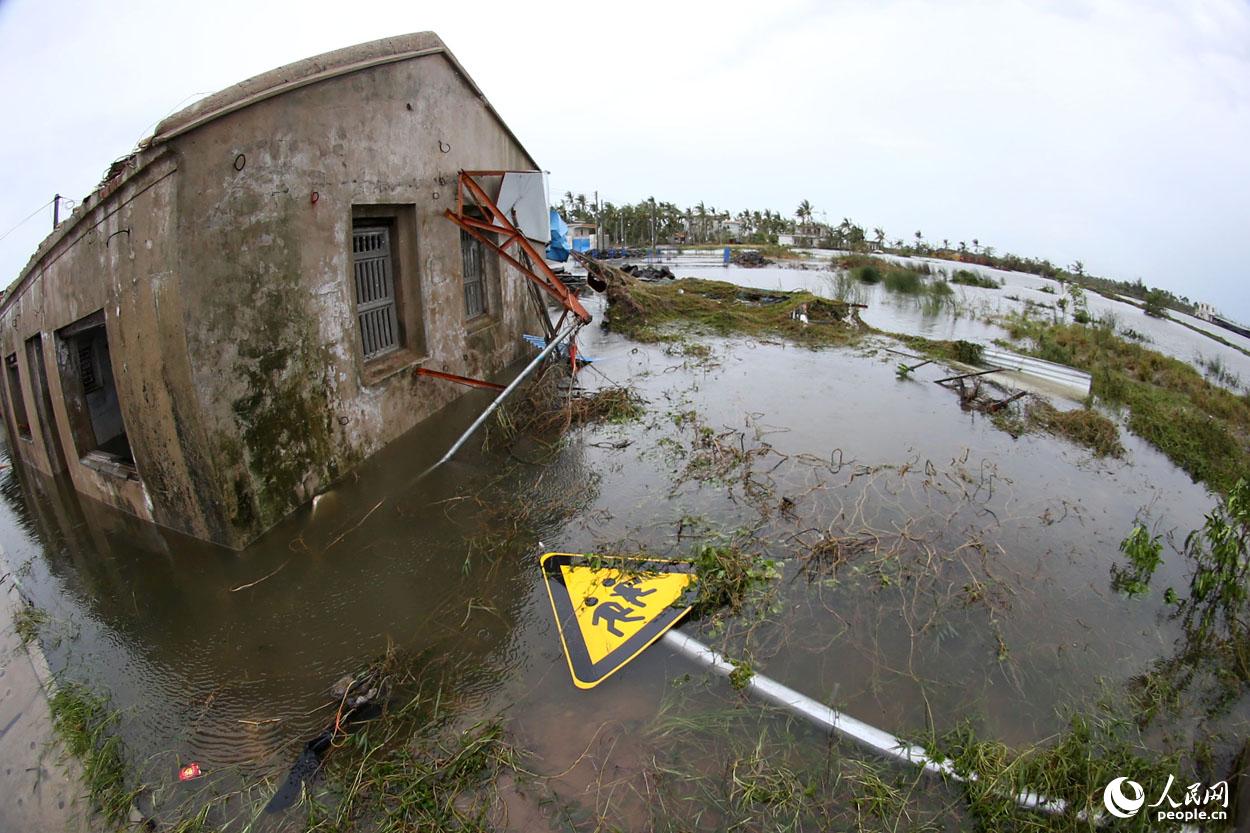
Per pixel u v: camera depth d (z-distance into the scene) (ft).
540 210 29.45
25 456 23.63
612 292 43.24
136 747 10.85
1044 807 9.30
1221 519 14.93
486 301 30.89
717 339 38.29
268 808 9.66
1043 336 38.24
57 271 17.66
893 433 22.57
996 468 19.85
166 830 9.36
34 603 14.87
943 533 16.11
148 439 16.28
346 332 19.58
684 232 180.65
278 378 16.96
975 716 10.87
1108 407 26.12
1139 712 11.02
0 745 11.03
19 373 21.89
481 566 15.38
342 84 18.56
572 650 12.50
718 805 9.36
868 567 14.70
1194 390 29.63
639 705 11.19
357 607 14.14
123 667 12.72
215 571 15.56
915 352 34.58
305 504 18.07
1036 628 12.89
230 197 15.08
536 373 29.27
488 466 20.70
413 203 22.72
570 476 19.84
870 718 10.83
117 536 17.44
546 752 10.31
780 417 24.26
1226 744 10.44
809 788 9.52
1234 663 12.14
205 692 12.00
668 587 14.05
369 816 9.38
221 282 15.03
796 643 12.50
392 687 11.76
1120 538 16.15
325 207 18.29
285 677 12.28
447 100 24.64
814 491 18.25
